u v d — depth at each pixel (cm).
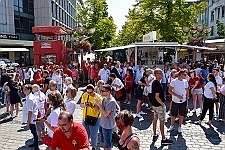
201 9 2314
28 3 4125
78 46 2180
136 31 2644
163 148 584
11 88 880
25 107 570
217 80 878
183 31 2222
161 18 2278
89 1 2927
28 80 1576
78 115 905
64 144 323
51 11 4359
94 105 505
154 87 607
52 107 499
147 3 2278
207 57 3039
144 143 616
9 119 869
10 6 3662
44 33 2284
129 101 1113
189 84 931
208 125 765
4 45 3319
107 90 490
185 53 2675
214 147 590
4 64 2717
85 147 317
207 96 749
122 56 2406
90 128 521
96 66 1514
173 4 2241
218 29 3962
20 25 3922
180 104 677
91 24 2880
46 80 952
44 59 1928
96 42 2869
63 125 307
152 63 1502
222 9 4491
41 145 611
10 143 632
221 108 773
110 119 491
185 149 578
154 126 632
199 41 1944
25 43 3666
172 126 706
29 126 554
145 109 991
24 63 3944
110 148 502
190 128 736
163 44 1427
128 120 305
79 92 1431
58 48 1925
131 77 1113
